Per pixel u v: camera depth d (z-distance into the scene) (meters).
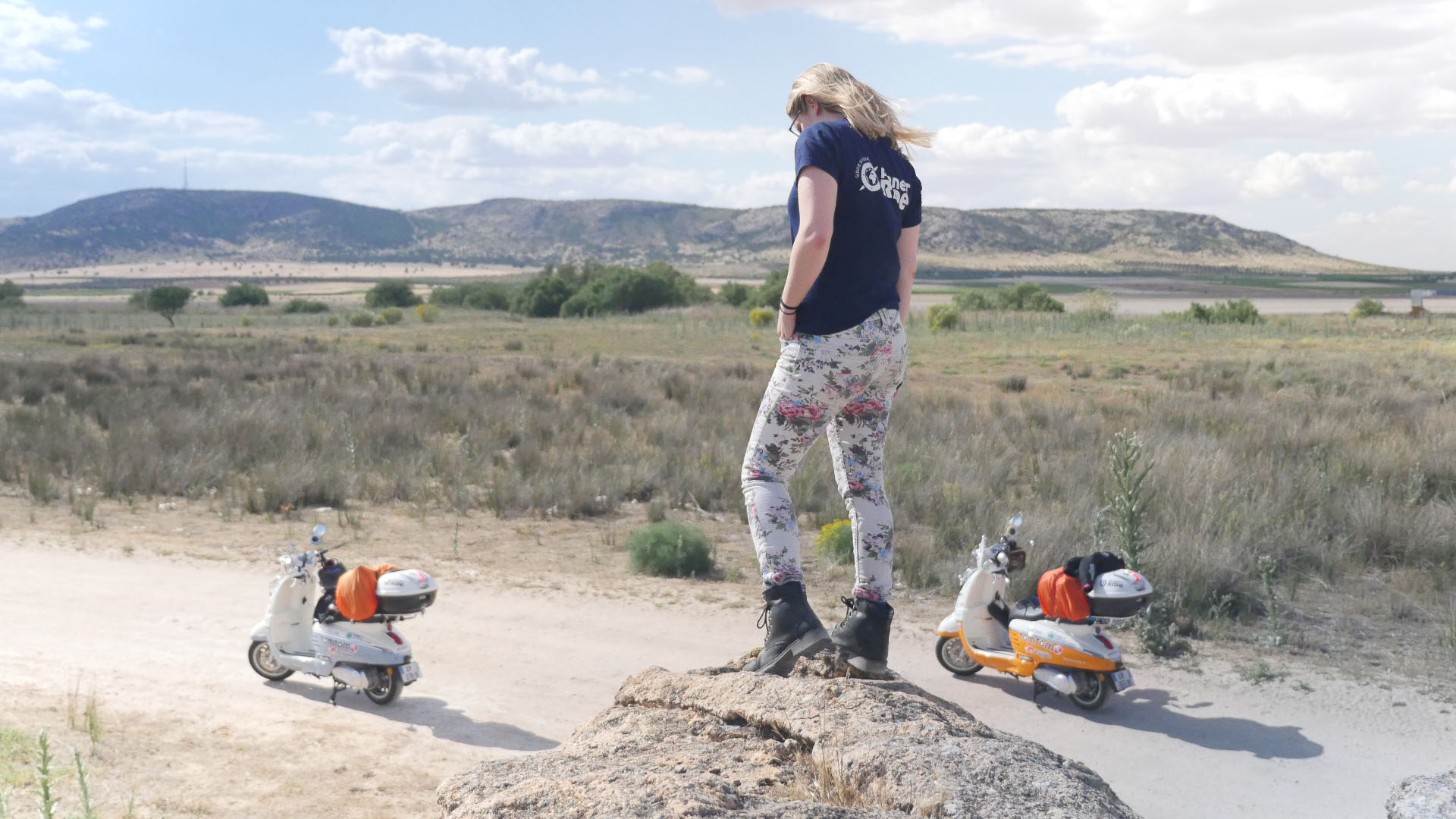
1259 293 177.50
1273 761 5.73
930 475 13.67
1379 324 58.22
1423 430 16.38
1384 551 10.38
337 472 14.07
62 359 32.41
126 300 169.38
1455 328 54.03
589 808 2.00
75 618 8.09
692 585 9.66
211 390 22.67
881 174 2.92
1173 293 175.88
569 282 84.31
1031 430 17.70
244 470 15.14
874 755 2.30
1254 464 13.23
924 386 27.11
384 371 29.08
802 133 2.95
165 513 12.62
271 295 196.75
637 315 71.81
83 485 14.01
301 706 6.39
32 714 5.69
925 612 8.78
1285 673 7.18
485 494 13.88
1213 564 8.91
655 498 13.88
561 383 27.52
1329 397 22.14
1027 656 6.76
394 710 6.44
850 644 3.00
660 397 23.72
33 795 4.52
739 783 2.33
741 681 2.84
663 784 2.08
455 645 7.80
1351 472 13.02
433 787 5.11
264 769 5.20
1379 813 5.07
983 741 2.37
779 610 2.97
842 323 2.87
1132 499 8.23
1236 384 25.62
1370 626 8.31
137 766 5.05
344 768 5.31
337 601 6.57
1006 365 34.38
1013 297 72.50
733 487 14.02
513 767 2.41
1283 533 10.30
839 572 9.82
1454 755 5.78
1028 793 2.12
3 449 15.85
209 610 8.45
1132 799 5.26
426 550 10.94
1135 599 6.50
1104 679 6.52
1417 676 7.10
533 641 7.90
